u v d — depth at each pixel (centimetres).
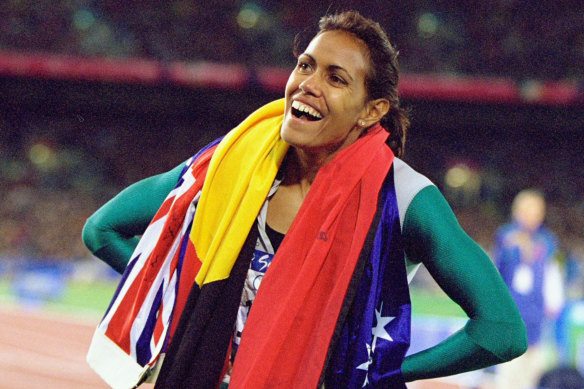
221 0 6919
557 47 6856
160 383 502
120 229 585
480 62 6869
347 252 486
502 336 477
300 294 476
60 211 6569
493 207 7056
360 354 476
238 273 503
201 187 537
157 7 6894
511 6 6944
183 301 520
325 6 6881
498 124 7006
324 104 493
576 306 2698
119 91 6838
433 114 6912
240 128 536
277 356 475
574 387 1537
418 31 6906
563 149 7169
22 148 7169
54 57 6462
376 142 514
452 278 487
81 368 2489
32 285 4247
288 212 519
